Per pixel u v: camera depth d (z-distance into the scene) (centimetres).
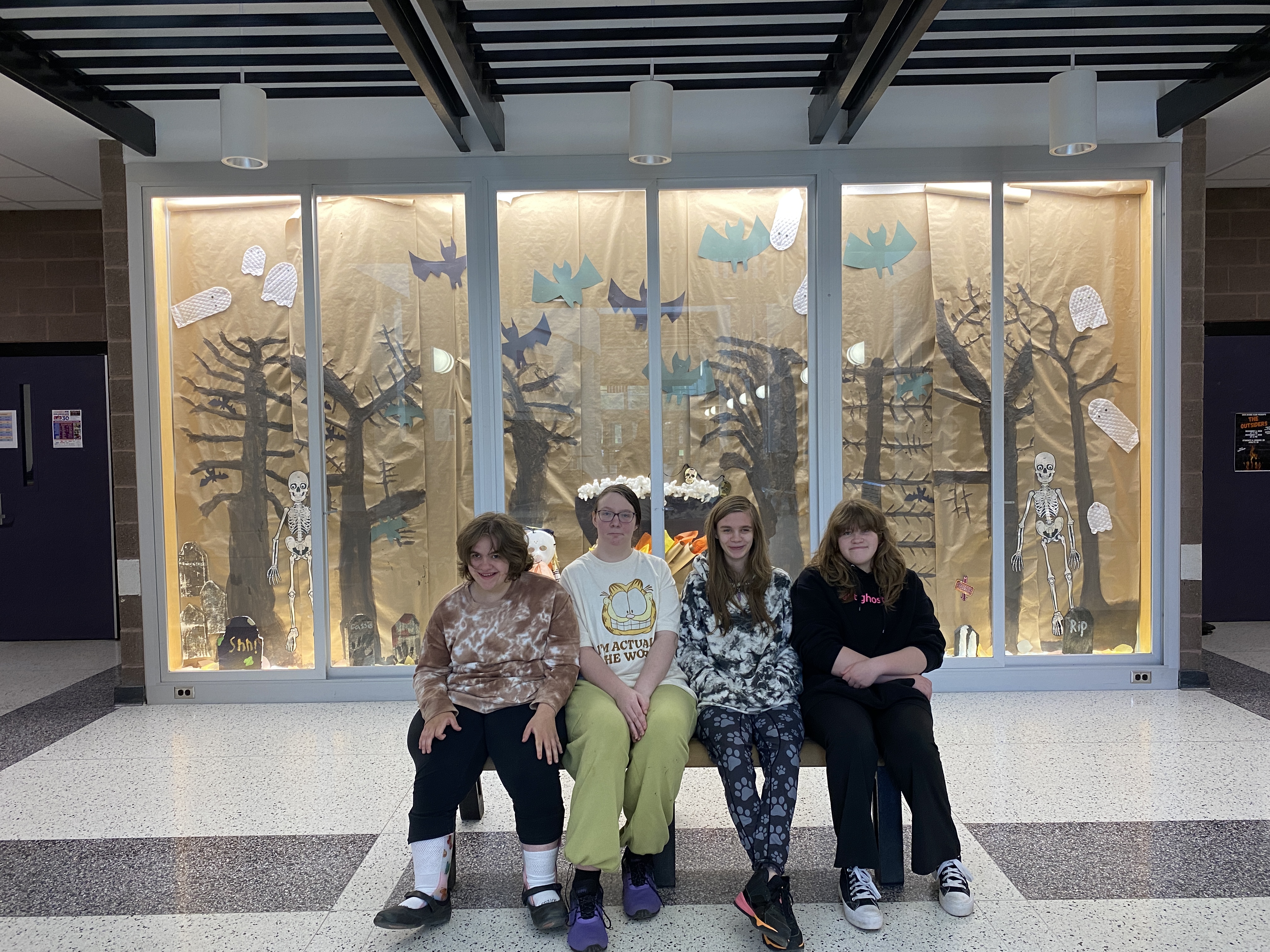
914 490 458
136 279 450
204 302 457
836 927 237
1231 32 381
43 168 505
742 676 269
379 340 457
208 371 459
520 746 243
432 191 450
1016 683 458
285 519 461
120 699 460
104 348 612
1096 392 460
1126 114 444
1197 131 445
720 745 250
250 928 240
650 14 346
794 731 256
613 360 455
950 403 456
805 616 276
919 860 243
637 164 432
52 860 283
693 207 452
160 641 459
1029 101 444
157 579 457
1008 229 455
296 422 459
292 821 311
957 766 352
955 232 452
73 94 381
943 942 228
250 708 450
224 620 463
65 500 618
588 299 453
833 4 342
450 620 265
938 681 458
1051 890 254
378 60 379
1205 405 609
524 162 446
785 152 445
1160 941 227
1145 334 458
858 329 453
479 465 454
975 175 446
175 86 413
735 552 273
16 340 612
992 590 459
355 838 297
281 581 462
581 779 237
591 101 444
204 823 311
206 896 259
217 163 448
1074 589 463
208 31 369
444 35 320
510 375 455
